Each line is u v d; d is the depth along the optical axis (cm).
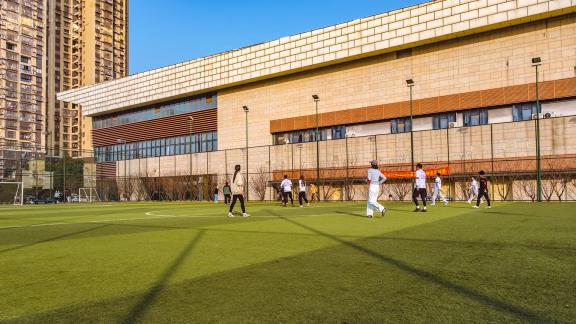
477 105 3731
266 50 5025
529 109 3541
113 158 7081
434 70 3997
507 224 1147
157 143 6450
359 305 387
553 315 351
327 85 4706
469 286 450
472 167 3644
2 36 8881
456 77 3872
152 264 613
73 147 11950
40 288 473
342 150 4416
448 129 3794
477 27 3650
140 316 364
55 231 1168
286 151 4859
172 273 545
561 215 1491
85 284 490
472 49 3803
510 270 529
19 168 5175
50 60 11656
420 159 3925
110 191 6028
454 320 341
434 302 392
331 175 4447
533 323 332
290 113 4988
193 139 5966
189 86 5741
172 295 433
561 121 3306
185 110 6050
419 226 1126
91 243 870
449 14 3794
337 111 4603
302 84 4909
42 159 5188
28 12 9344
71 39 12069
